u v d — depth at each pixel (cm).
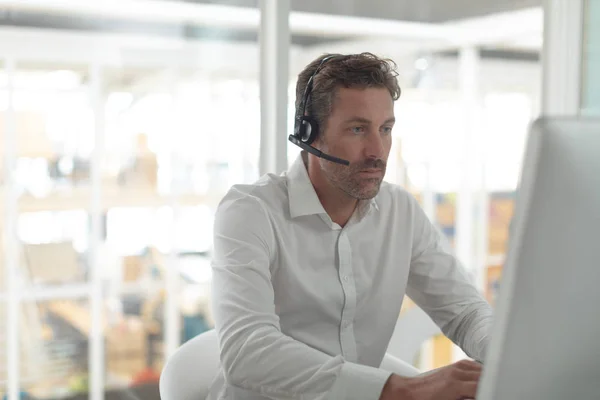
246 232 126
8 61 379
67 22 384
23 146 391
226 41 427
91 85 404
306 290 132
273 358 102
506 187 488
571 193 58
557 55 213
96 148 411
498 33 424
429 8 383
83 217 413
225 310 114
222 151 441
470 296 134
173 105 426
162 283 433
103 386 416
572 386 63
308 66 131
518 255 60
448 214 479
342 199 135
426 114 470
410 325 193
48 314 407
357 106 120
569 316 61
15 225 395
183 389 133
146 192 427
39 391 405
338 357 98
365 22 408
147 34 409
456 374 86
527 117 480
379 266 138
